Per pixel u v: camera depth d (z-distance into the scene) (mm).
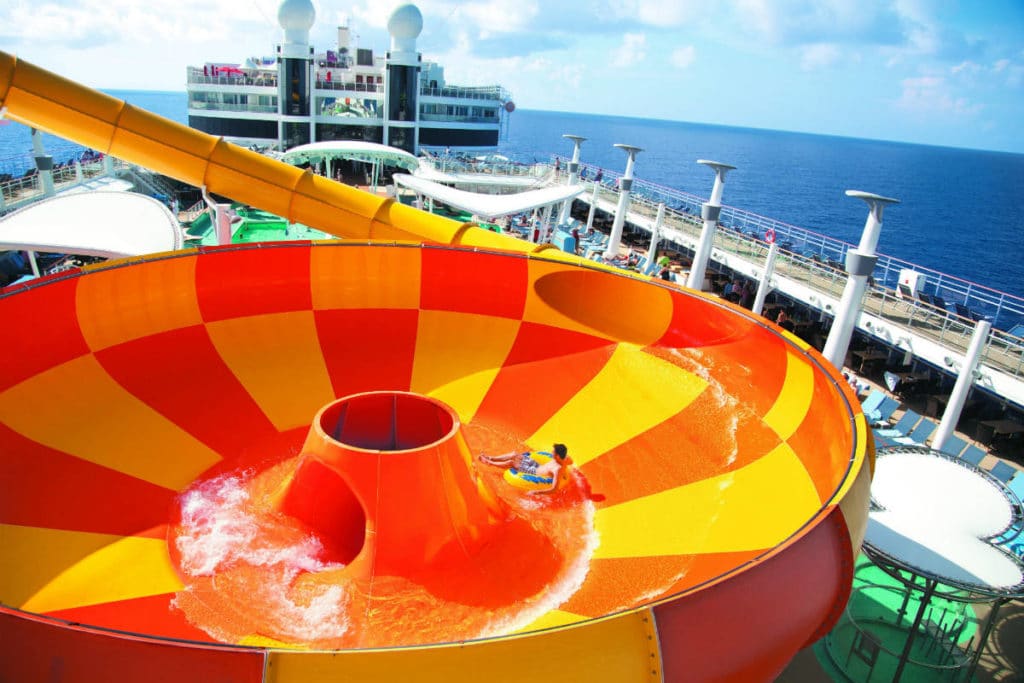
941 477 9109
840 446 5160
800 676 7867
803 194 118562
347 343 8422
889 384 18109
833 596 4121
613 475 6883
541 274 8969
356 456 5262
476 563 5422
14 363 5957
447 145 55844
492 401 8055
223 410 7172
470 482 5699
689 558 5227
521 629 4844
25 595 4516
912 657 8234
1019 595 7027
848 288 10812
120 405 6605
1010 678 8086
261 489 6352
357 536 5637
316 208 12078
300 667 2951
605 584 5277
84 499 5594
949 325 17766
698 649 3406
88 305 6758
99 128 11273
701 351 7809
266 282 8266
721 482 6195
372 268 8789
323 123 51438
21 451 5609
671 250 32969
